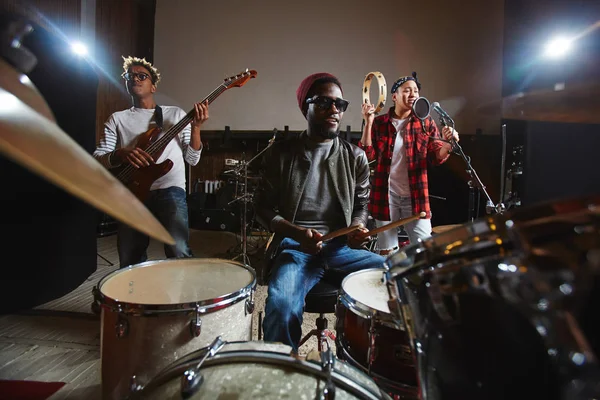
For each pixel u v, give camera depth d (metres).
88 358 1.78
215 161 6.54
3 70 0.52
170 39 6.50
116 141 2.29
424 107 2.16
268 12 6.36
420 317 0.65
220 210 5.79
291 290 1.37
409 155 2.52
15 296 2.35
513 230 0.47
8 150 0.34
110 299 1.04
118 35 5.59
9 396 1.46
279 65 6.37
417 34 6.11
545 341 0.46
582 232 0.41
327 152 1.72
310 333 1.50
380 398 0.70
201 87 6.48
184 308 1.00
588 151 3.50
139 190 2.07
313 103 1.65
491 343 0.53
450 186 5.87
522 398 0.50
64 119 2.74
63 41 2.73
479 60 5.99
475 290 0.54
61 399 1.45
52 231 2.59
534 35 4.82
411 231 2.56
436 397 0.65
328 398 0.64
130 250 2.24
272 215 1.68
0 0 2.86
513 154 4.71
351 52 6.25
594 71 3.66
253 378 0.70
